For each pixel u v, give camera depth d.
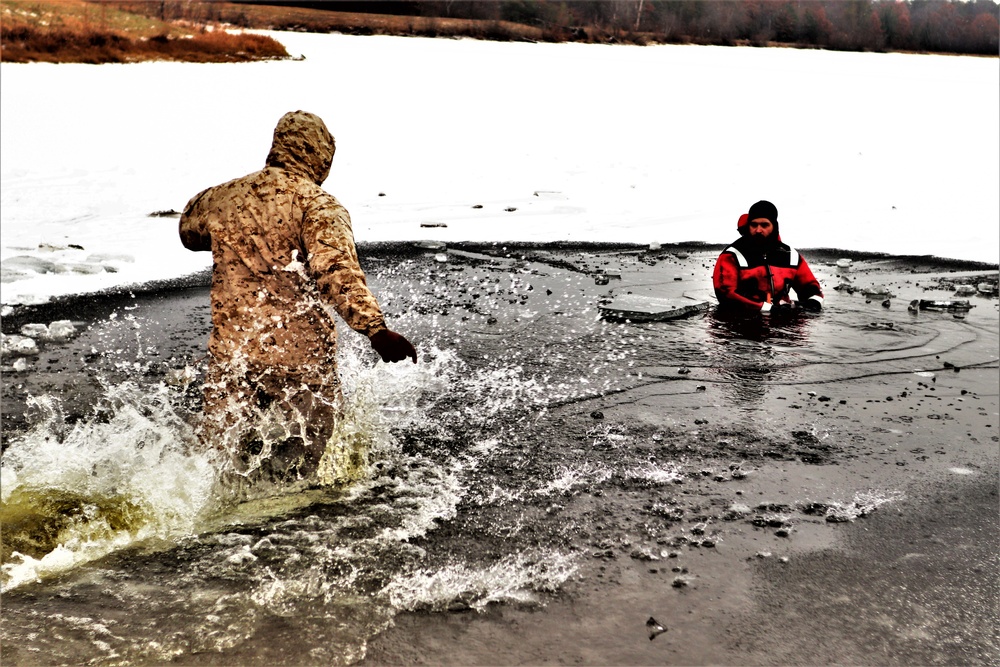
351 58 34.16
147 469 3.29
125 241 10.26
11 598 2.60
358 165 17.53
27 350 5.46
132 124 20.92
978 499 3.48
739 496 3.47
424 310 6.79
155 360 5.30
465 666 2.29
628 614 2.57
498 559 2.89
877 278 9.05
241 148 18.67
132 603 2.58
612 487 3.52
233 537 2.99
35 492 3.17
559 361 5.44
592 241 10.97
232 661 2.29
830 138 22.64
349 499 3.30
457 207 13.68
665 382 5.06
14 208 12.41
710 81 32.44
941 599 2.69
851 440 4.16
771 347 5.96
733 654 2.37
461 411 4.41
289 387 3.27
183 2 41.38
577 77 32.06
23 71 27.52
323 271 2.93
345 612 2.54
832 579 2.81
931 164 19.28
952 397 4.91
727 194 15.54
